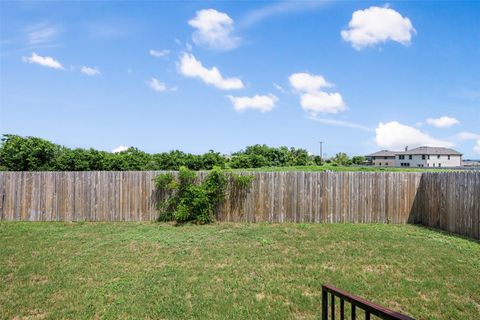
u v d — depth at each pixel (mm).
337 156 54844
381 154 74500
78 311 4250
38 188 10695
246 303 4434
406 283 5039
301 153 40781
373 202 10336
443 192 9117
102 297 4629
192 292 4773
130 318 4074
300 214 10375
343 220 10344
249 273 5523
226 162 30500
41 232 8664
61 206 10641
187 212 9961
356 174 10383
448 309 4254
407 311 4230
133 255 6527
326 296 2768
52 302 4504
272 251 6762
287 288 4898
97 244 7395
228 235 8242
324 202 10375
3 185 10703
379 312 2039
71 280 5246
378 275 5375
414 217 10273
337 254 6516
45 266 5875
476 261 6039
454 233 8492
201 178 10461
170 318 4070
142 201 10547
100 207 10609
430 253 6508
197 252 6723
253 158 32875
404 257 6273
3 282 5211
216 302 4457
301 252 6688
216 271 5602
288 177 10398
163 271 5598
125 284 5055
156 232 8656
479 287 4902
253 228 9188
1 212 10641
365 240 7598
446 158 59750
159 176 10312
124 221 10461
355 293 4719
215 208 10445
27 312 4277
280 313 4168
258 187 10414
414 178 10281
